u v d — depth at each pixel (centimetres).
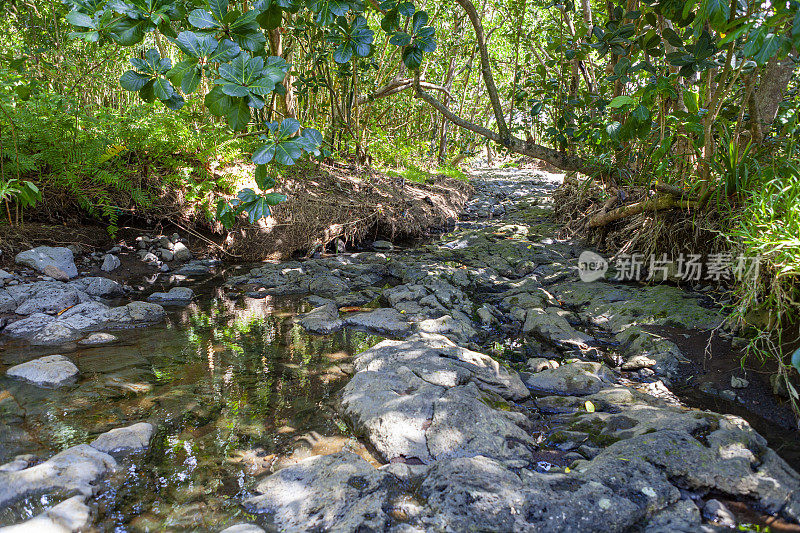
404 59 319
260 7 279
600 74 777
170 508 214
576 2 896
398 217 836
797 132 420
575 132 574
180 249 633
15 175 524
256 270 614
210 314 471
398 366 333
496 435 261
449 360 341
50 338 392
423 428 267
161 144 623
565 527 196
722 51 441
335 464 237
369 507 207
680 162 509
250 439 268
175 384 327
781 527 196
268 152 272
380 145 1130
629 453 234
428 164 1496
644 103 410
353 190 862
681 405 298
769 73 465
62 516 198
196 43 260
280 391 321
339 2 287
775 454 234
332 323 439
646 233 549
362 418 277
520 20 775
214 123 724
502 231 834
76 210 603
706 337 374
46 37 730
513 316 465
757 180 395
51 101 561
